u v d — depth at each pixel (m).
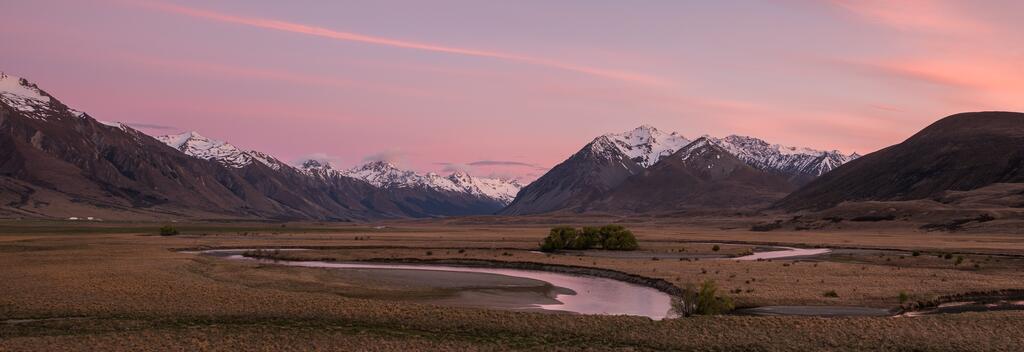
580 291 67.12
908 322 43.62
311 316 47.34
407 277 78.31
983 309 53.53
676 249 128.50
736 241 162.25
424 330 43.53
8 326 43.97
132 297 53.94
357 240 158.75
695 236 198.00
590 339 41.22
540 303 59.00
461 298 61.59
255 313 48.19
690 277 71.94
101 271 70.75
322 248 129.62
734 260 97.19
